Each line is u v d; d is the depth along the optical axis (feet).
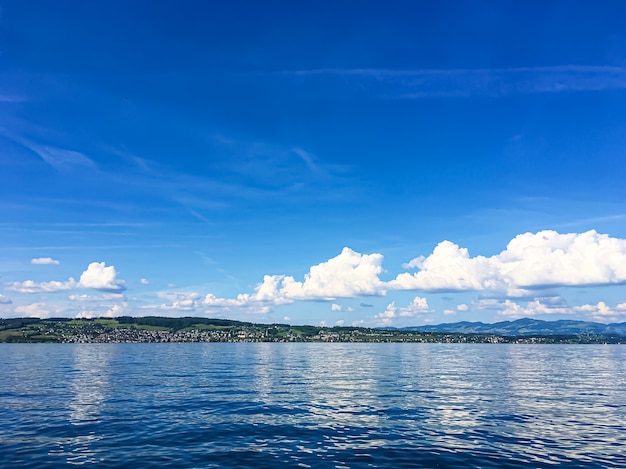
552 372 214.28
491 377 185.68
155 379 171.22
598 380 175.63
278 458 65.77
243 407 108.06
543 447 71.67
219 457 66.13
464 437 78.43
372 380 171.73
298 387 148.25
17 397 122.93
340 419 94.17
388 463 63.52
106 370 212.64
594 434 80.53
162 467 61.31
